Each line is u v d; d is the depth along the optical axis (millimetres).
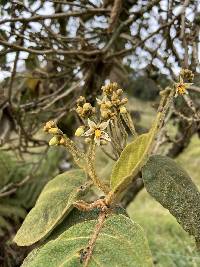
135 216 872
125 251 156
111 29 408
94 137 178
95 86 448
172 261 575
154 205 923
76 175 211
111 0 430
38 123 466
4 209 486
